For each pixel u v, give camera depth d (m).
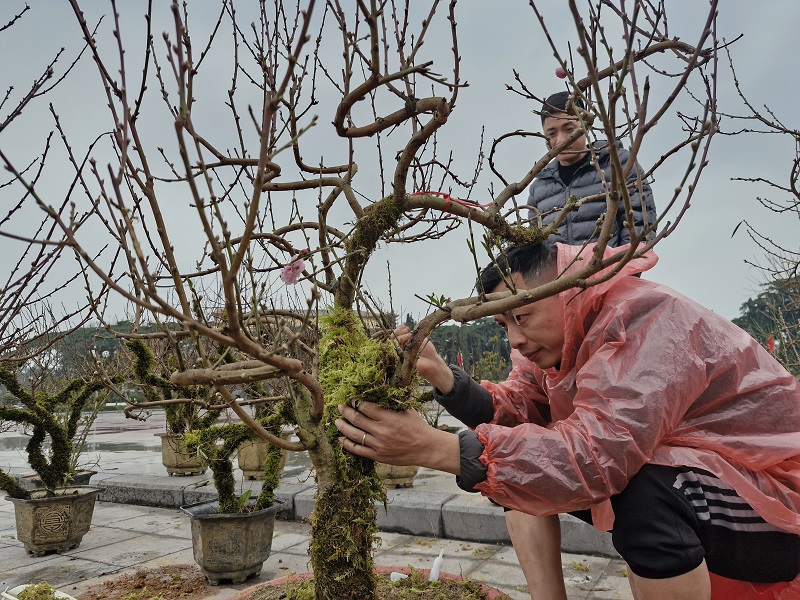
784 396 1.81
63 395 4.98
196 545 3.46
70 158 1.45
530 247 1.93
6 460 8.98
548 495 1.59
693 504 1.72
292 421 3.24
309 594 2.02
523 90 1.91
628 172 1.12
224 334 1.15
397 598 2.10
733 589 1.86
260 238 1.85
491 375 8.29
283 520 4.93
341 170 1.99
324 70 2.04
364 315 1.96
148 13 1.21
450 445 1.63
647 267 1.88
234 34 2.00
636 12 1.04
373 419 1.61
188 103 1.43
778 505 1.67
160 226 1.14
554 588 2.28
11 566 3.90
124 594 3.31
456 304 1.58
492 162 2.06
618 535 1.76
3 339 2.55
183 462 6.22
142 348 3.25
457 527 4.18
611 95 1.24
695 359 1.70
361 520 1.71
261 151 0.97
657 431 1.61
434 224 2.27
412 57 1.64
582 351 1.88
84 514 4.30
